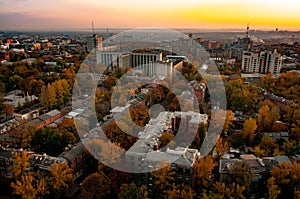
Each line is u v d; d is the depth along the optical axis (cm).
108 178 10275
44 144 13288
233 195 9356
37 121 16888
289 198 9975
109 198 10212
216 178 10862
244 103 19238
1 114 19375
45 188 9869
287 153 12381
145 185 10075
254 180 10456
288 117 16175
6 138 15212
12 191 10919
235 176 10212
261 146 13325
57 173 10194
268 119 15838
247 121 14662
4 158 11519
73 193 10894
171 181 10506
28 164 10756
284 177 10006
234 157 12569
